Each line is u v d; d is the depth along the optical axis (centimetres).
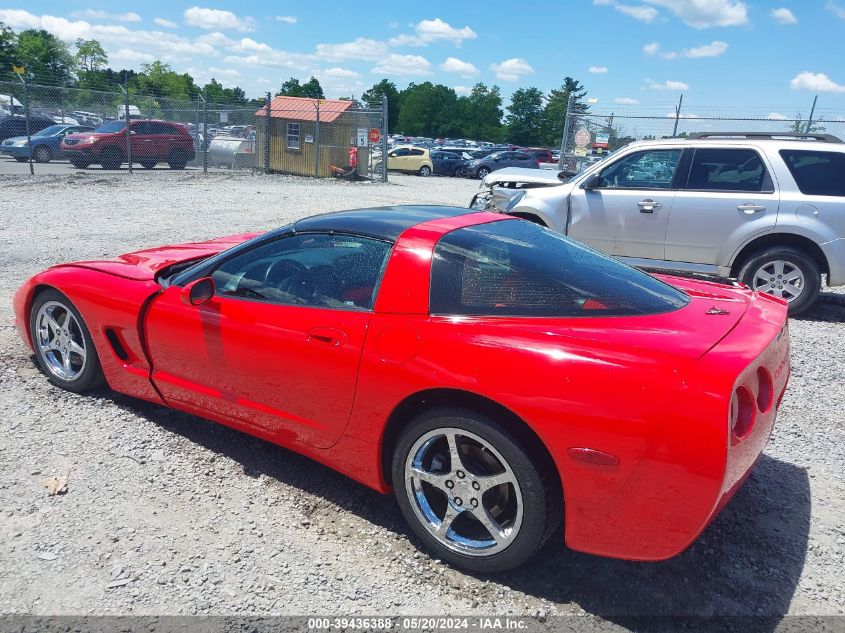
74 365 422
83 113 2644
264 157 2419
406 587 267
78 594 254
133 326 375
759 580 277
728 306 311
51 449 356
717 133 769
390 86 13750
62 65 7625
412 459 282
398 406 282
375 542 296
